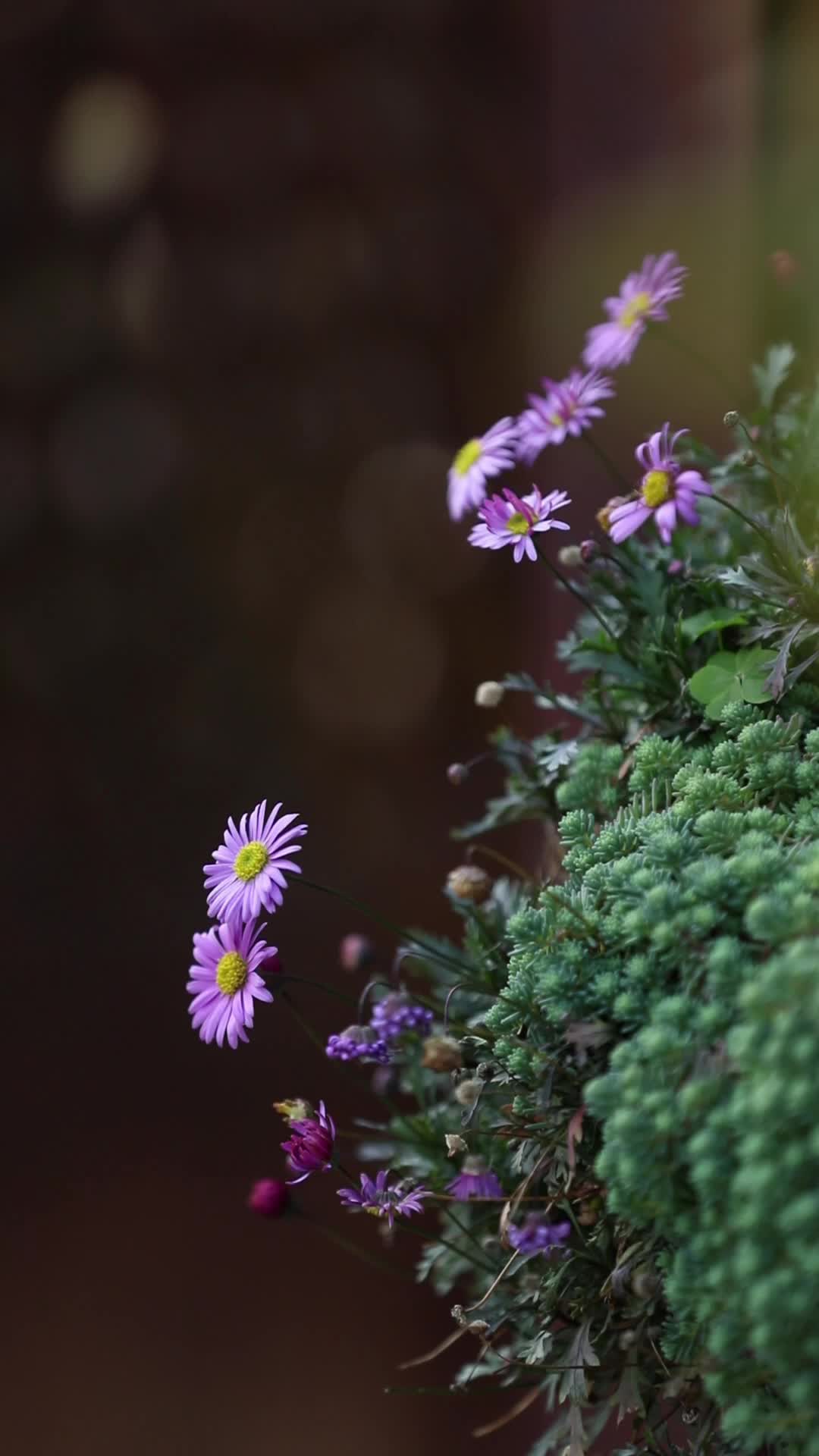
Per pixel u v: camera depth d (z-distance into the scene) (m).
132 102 1.93
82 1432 1.68
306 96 1.92
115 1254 1.78
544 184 1.84
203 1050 1.87
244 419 1.99
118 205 1.94
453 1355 1.66
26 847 1.97
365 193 1.93
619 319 0.94
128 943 1.95
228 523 2.01
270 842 0.86
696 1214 0.78
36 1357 1.73
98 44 1.90
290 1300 1.73
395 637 2.04
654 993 0.80
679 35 1.12
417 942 0.88
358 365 1.98
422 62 1.91
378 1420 1.65
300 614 2.04
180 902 1.96
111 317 1.96
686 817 0.84
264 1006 1.85
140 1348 1.73
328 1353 1.69
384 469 2.01
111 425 1.97
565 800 0.89
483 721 2.03
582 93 1.17
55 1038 1.91
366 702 2.04
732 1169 0.77
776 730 0.85
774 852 0.80
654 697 0.89
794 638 0.85
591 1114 0.80
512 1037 0.83
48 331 1.95
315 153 1.93
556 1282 0.84
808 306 1.08
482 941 0.90
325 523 2.02
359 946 0.96
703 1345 0.80
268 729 2.02
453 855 1.99
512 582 2.00
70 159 1.94
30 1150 1.86
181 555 2.00
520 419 0.94
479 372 1.97
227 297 1.96
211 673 2.01
